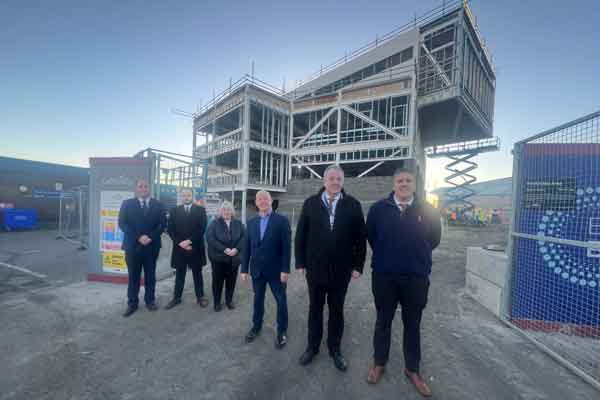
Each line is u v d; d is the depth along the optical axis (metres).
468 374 2.38
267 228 2.91
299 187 21.14
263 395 2.10
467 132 24.83
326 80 25.05
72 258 7.12
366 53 21.84
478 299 4.18
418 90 18.55
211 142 24.00
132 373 2.35
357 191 18.14
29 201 14.12
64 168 15.46
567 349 2.83
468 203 23.88
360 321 3.51
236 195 20.45
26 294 4.28
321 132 21.53
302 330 3.22
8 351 2.65
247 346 2.83
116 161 4.81
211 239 3.66
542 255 3.32
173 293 4.32
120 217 3.63
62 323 3.28
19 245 9.19
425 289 2.22
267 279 2.95
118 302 3.98
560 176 3.28
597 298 3.09
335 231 2.38
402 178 2.30
